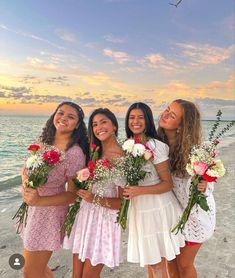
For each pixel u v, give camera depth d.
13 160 16.45
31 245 2.57
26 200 2.49
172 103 2.72
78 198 2.70
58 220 2.65
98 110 2.85
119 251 2.69
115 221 2.69
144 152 2.54
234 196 7.69
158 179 2.69
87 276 2.68
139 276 3.78
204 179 2.45
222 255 4.30
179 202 2.77
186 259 2.82
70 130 2.72
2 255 4.40
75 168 2.63
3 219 6.22
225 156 17.44
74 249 2.73
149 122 2.79
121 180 2.64
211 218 2.73
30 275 2.64
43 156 2.45
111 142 2.84
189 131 2.63
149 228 2.65
